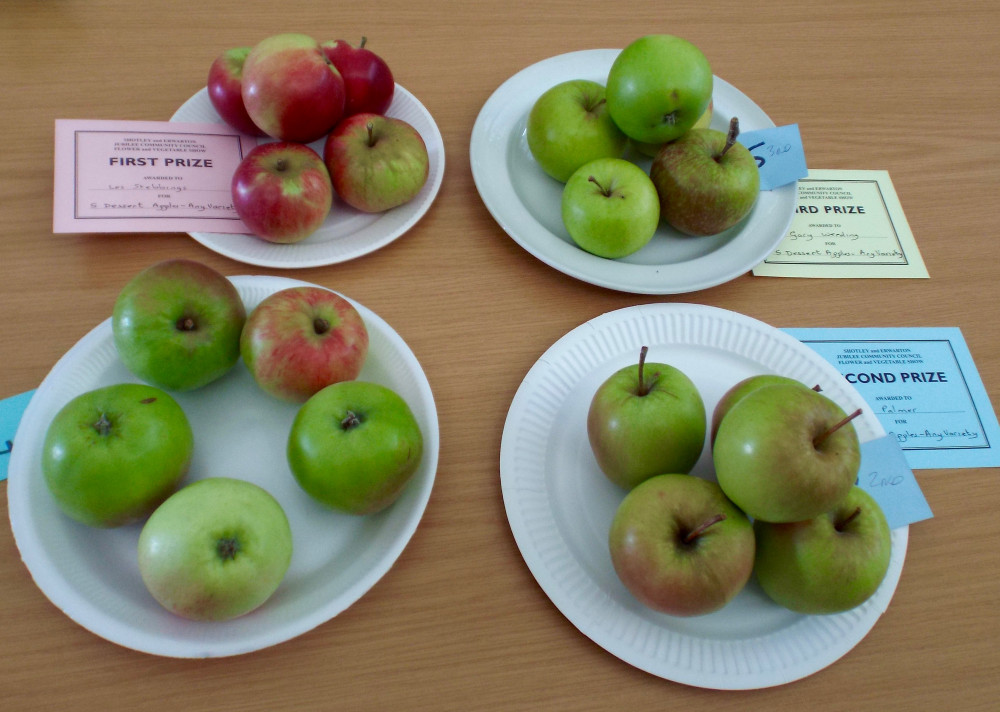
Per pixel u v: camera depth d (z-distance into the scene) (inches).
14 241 25.0
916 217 30.3
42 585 17.9
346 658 18.9
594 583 20.2
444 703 18.6
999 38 37.3
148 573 16.7
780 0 37.8
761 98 33.5
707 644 19.3
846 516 18.2
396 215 27.1
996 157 32.5
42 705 17.5
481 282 26.6
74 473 17.5
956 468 24.1
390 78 28.0
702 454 22.7
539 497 21.5
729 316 25.7
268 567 17.4
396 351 23.2
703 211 25.9
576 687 19.1
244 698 18.1
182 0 32.3
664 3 36.7
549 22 34.9
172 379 20.9
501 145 29.7
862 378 25.7
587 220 24.9
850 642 19.6
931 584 21.7
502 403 23.9
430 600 20.1
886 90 34.4
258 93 24.5
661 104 24.9
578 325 25.9
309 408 19.3
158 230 25.1
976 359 26.6
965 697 19.8
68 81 29.1
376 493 18.9
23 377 22.4
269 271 25.5
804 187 30.7
